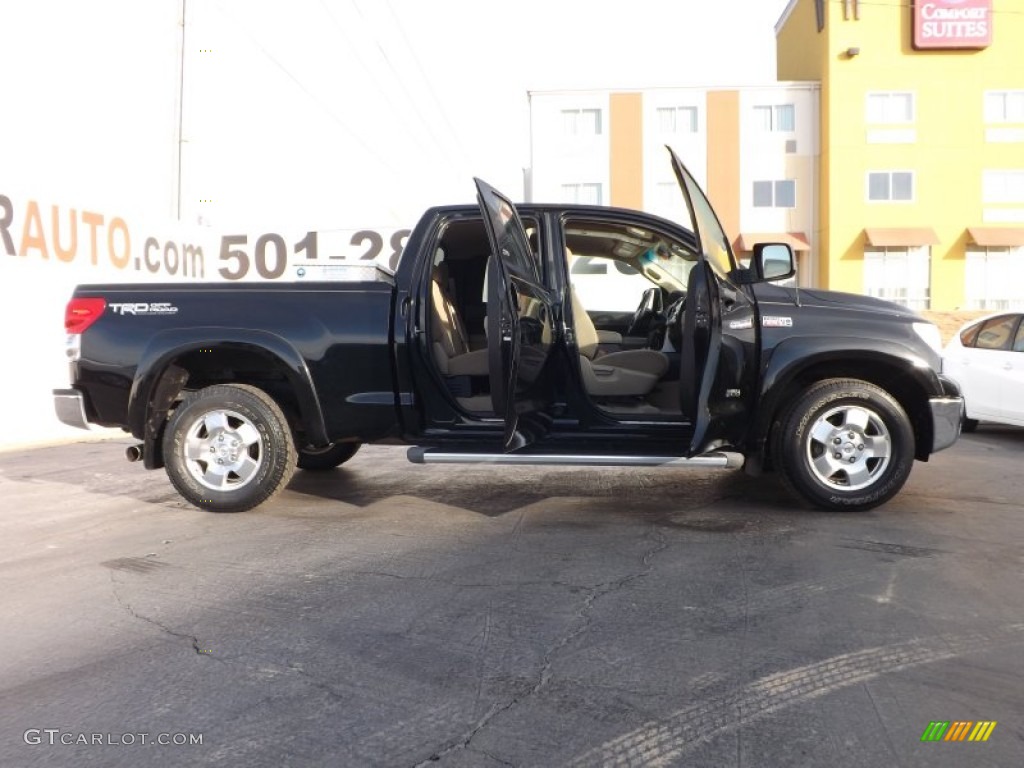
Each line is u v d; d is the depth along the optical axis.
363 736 2.43
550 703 2.62
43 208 9.40
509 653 2.99
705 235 4.45
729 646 3.03
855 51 33.28
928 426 4.88
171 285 5.00
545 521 4.82
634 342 6.15
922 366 4.76
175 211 14.83
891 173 33.75
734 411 4.66
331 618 3.33
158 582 3.80
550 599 3.52
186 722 2.52
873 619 3.26
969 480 5.96
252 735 2.45
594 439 4.86
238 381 5.29
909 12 33.31
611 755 2.32
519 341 4.28
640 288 7.20
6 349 8.97
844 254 34.00
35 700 2.68
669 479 6.07
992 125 33.47
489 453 4.77
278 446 4.95
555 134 34.81
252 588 3.70
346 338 4.84
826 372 4.93
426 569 3.94
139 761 2.32
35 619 3.37
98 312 4.96
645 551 4.18
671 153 4.13
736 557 4.06
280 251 13.06
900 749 2.34
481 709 2.58
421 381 4.85
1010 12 33.16
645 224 5.16
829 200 33.88
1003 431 9.23
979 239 32.94
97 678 2.83
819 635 3.12
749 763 2.28
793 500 5.29
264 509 5.19
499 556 4.13
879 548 4.19
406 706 2.61
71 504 5.50
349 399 4.87
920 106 33.59
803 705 2.59
